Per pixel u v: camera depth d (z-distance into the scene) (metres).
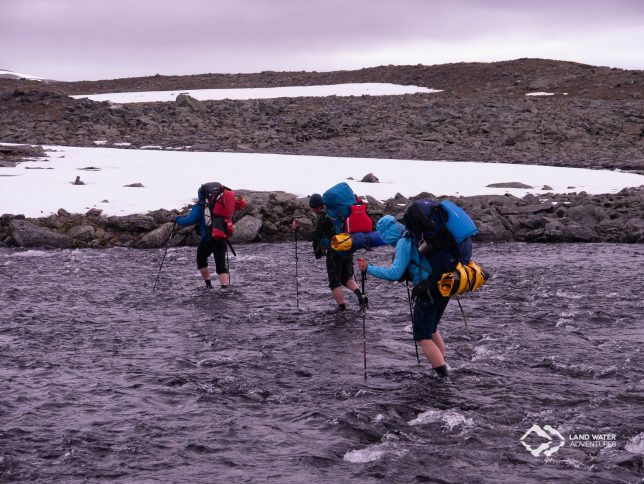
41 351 9.80
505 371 8.96
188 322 11.46
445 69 82.19
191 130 48.38
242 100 62.19
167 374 8.82
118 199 22.69
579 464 6.35
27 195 22.91
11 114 50.50
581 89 67.19
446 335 10.59
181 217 14.02
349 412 7.48
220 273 14.08
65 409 7.63
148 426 7.16
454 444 6.79
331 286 12.18
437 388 8.30
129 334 10.73
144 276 15.32
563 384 8.47
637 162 35.44
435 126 48.03
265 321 11.56
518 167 33.53
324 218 12.12
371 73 86.19
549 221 21.47
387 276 8.30
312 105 58.31
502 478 6.09
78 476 6.09
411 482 6.03
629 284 14.38
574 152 40.75
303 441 6.87
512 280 14.80
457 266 8.02
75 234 19.42
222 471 6.23
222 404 7.85
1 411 7.52
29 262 16.80
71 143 41.59
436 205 8.12
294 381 8.63
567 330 10.93
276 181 27.20
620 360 9.39
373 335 10.71
